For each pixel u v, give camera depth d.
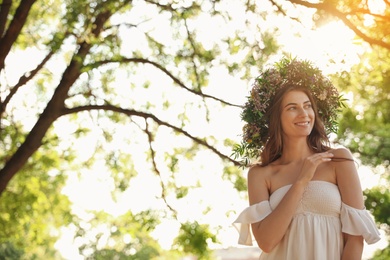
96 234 16.02
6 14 10.58
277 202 4.29
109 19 12.64
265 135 4.61
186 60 12.89
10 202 14.69
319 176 4.26
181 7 11.70
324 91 4.51
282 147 4.46
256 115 4.58
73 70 11.87
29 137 11.83
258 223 4.30
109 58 12.52
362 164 18.36
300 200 4.20
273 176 4.39
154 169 13.78
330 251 4.15
